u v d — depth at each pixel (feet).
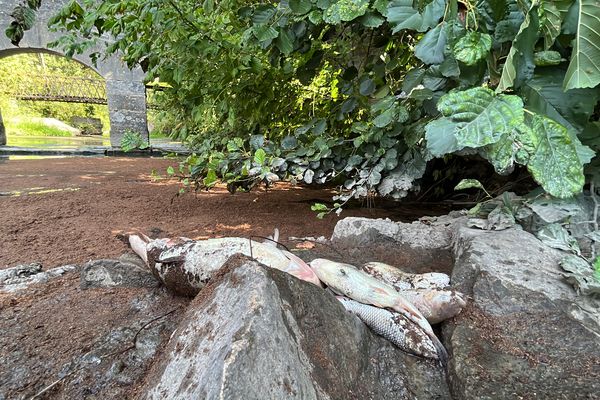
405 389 4.93
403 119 9.66
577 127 7.22
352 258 9.09
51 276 8.43
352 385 4.57
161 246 7.30
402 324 5.59
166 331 5.79
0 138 46.19
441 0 7.51
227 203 17.08
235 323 3.84
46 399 4.67
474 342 5.38
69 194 18.86
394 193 11.35
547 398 4.32
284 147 13.53
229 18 13.14
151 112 57.11
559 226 8.01
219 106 15.14
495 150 6.97
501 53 7.39
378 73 11.57
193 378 3.65
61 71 79.61
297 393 3.59
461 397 4.60
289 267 6.31
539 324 5.65
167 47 14.11
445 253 9.34
